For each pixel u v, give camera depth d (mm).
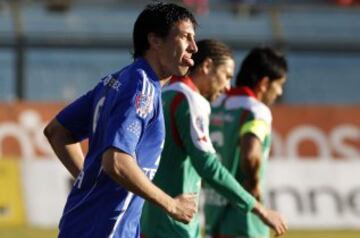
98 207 16891
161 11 17188
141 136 16719
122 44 70438
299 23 72750
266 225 22891
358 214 57062
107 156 16266
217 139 25422
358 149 63594
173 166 22062
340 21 73750
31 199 54938
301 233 52688
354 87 72188
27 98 67250
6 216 54281
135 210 17156
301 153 62875
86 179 17031
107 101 16953
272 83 25750
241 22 73062
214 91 23484
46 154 60500
